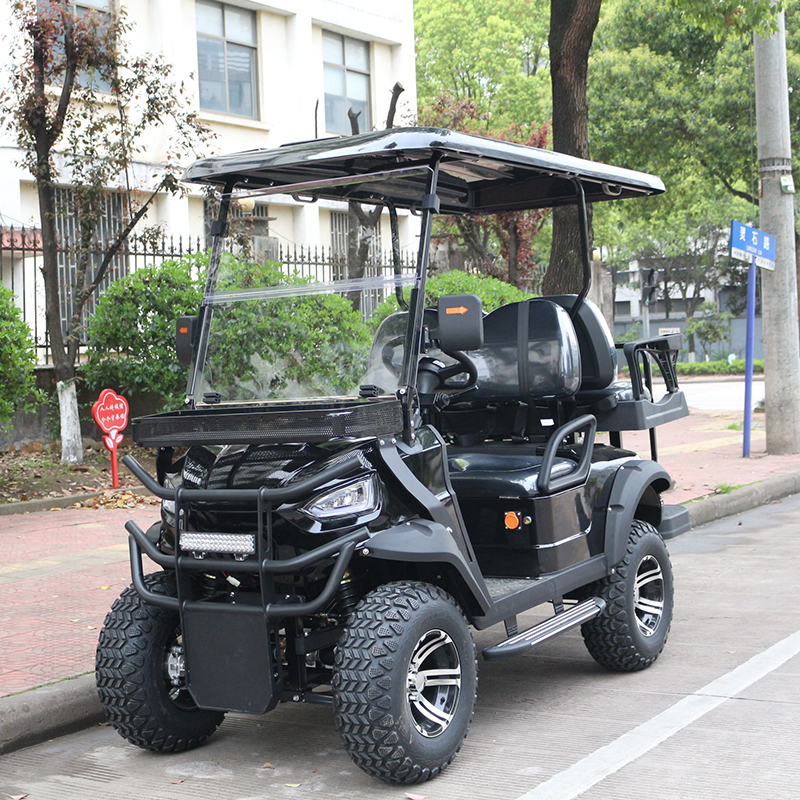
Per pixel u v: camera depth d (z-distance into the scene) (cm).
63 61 1167
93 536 876
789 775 370
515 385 521
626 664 507
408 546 375
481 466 484
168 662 429
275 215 495
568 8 1150
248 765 416
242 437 380
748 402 1272
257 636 374
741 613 620
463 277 1170
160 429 401
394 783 379
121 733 425
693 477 1121
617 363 566
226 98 1808
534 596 446
